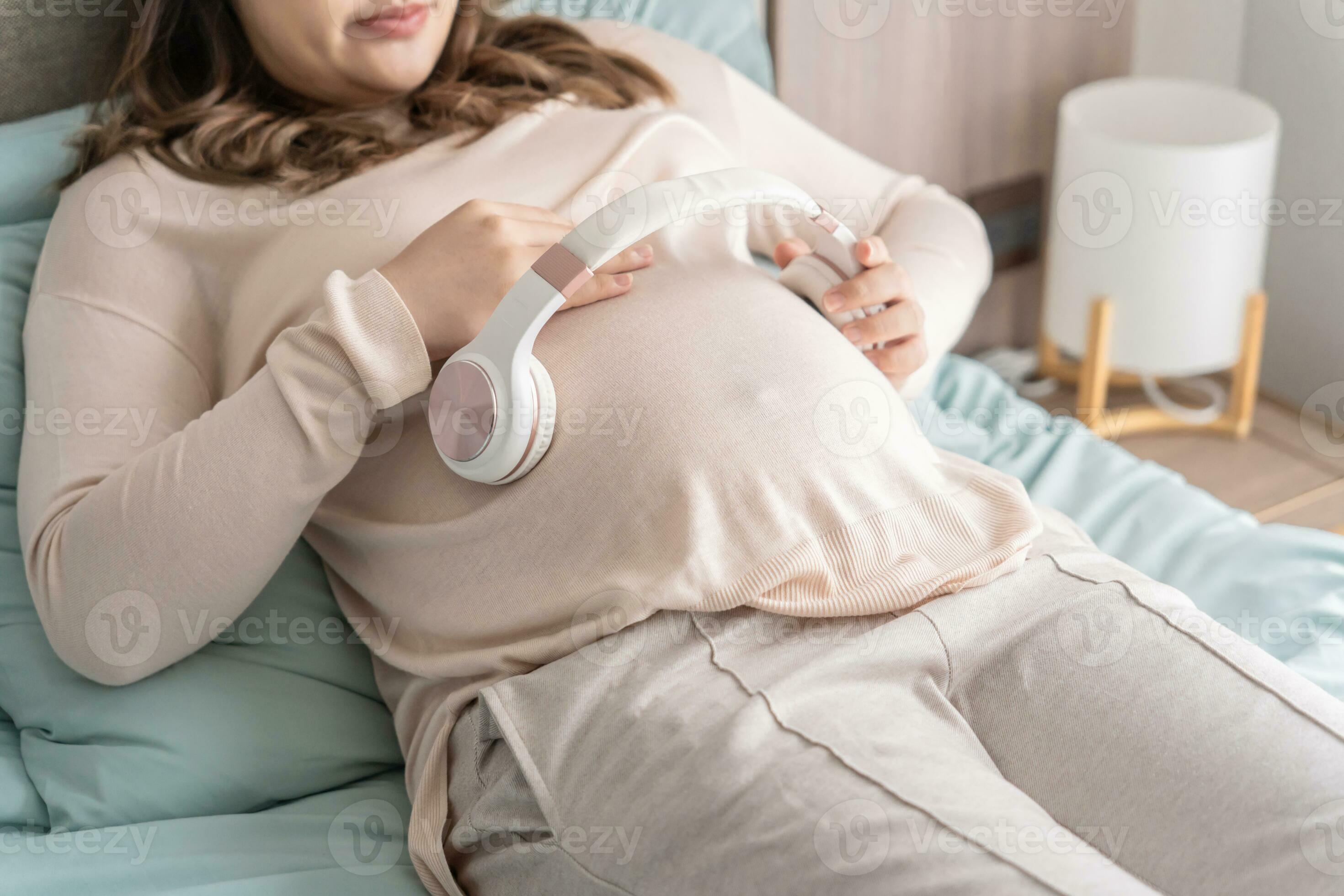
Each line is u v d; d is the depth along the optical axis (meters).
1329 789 0.58
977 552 0.72
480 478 0.68
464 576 0.72
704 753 0.61
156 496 0.71
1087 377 1.63
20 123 1.01
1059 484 1.12
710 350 0.72
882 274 0.85
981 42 1.61
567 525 0.69
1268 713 0.63
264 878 0.70
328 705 0.84
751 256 0.96
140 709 0.79
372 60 0.86
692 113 1.02
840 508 0.69
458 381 0.66
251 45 0.91
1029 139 1.72
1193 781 0.61
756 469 0.68
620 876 0.62
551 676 0.67
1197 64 1.86
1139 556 1.02
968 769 0.61
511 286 0.71
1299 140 1.76
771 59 1.46
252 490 0.70
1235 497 1.56
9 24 1.02
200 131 0.87
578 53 1.00
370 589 0.80
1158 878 0.61
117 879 0.70
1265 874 0.58
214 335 0.85
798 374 0.72
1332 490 1.56
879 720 0.63
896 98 1.57
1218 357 1.60
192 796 0.78
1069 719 0.66
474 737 0.70
